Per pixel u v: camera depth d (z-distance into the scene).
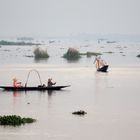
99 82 146.00
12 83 144.00
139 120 86.12
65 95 115.56
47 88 122.94
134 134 76.44
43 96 113.50
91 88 130.38
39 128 79.06
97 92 122.19
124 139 73.69
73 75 168.75
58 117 88.06
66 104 102.50
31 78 157.38
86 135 75.44
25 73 175.50
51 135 75.06
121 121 85.31
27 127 79.38
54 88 123.62
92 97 113.19
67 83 142.25
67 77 161.12
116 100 108.88
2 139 72.56
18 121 81.62
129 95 117.12
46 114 90.94
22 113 92.00
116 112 93.62
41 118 87.00
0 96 113.19
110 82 146.38
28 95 114.75
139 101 107.38
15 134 75.12
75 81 148.12
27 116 88.94
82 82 145.62
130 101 107.50
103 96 115.06
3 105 101.12
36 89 122.69
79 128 79.81
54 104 102.38
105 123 83.56
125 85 138.62
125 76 166.25
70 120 85.62
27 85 137.25
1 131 76.56
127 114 91.56
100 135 75.62
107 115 90.50
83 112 91.94
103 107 99.25
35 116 88.94
